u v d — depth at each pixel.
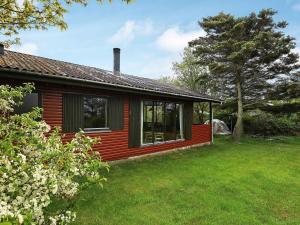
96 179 3.35
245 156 12.32
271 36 18.30
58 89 8.38
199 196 6.37
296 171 9.49
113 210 5.32
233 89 21.16
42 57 11.03
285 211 5.66
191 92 15.52
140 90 10.36
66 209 3.32
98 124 9.80
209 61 20.31
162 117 13.09
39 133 3.51
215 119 23.09
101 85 8.80
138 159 11.09
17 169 2.65
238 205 5.84
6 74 6.36
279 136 20.28
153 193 6.48
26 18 6.52
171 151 13.38
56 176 3.02
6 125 3.59
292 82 19.05
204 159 11.28
